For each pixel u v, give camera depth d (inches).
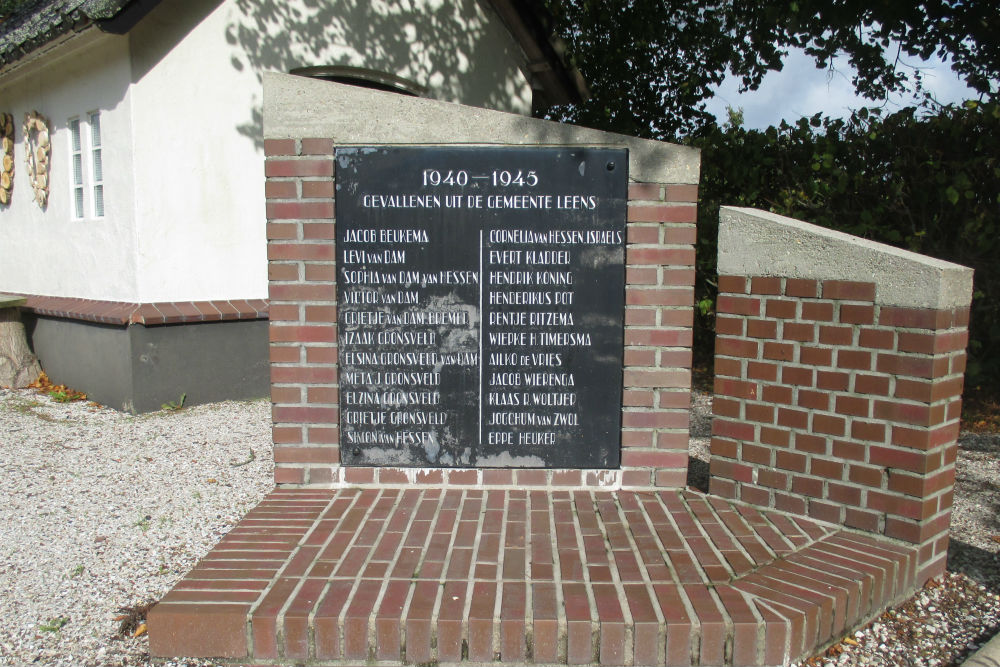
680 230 150.3
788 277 138.9
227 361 286.8
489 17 354.9
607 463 155.6
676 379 152.9
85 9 242.5
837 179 272.8
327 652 106.7
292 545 128.1
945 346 125.3
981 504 172.6
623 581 115.6
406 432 155.1
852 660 110.5
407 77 330.6
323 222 151.6
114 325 269.4
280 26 291.3
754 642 104.3
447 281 152.5
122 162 266.5
